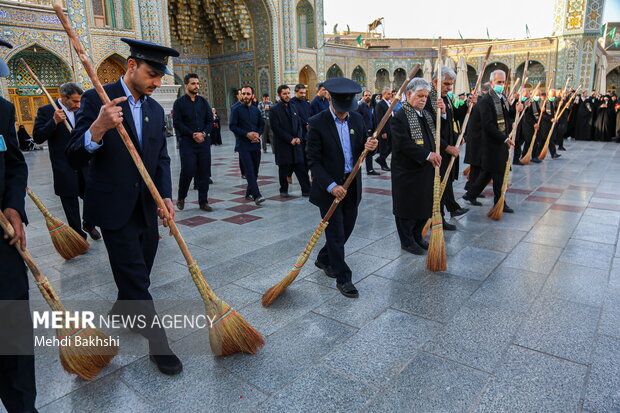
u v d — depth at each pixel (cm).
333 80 292
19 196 174
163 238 439
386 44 2716
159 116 228
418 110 357
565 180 696
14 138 177
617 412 182
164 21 1673
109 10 1556
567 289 302
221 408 192
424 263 357
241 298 299
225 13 2130
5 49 1280
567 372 210
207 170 552
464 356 226
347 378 210
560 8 1978
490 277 326
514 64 2231
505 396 194
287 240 426
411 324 260
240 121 589
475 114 521
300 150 616
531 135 882
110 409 192
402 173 358
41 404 196
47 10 1361
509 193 610
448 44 2775
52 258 388
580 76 1956
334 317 271
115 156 210
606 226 444
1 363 165
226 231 462
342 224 303
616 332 245
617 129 1270
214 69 2339
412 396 196
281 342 243
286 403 194
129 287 217
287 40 2072
